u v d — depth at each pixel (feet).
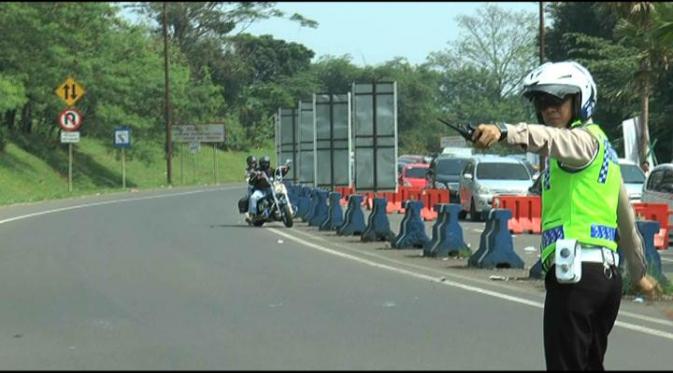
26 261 183.42
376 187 276.82
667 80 451.94
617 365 90.33
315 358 92.99
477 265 175.52
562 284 58.08
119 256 192.75
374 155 276.41
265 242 226.79
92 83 565.53
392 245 215.10
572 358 58.13
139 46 645.92
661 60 326.03
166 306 129.39
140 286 149.07
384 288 147.74
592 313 58.49
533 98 60.29
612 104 469.57
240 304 131.13
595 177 57.41
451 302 133.49
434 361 90.89
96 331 110.83
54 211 342.44
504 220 176.24
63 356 96.12
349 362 90.38
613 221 58.70
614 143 486.79
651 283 63.77
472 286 150.51
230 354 95.76
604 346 60.85
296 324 114.83
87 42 568.41
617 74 434.71
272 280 156.56
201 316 121.08
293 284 151.74
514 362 90.48
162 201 423.23
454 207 195.93
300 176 384.68
